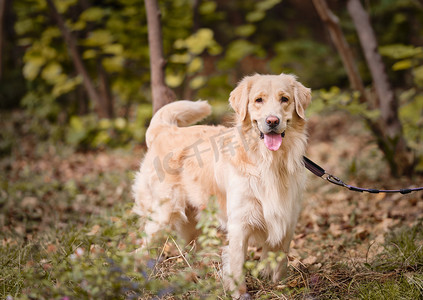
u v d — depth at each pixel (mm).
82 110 12047
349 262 4875
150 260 4164
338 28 7984
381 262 4738
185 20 10227
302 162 4543
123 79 10672
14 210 7062
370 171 8414
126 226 4395
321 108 7652
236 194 4383
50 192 8008
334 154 9742
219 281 4301
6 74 14086
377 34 13477
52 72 10805
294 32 19141
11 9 13820
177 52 10195
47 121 12055
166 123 5379
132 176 5656
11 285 4211
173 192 5055
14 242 5625
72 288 3777
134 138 10492
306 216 6758
